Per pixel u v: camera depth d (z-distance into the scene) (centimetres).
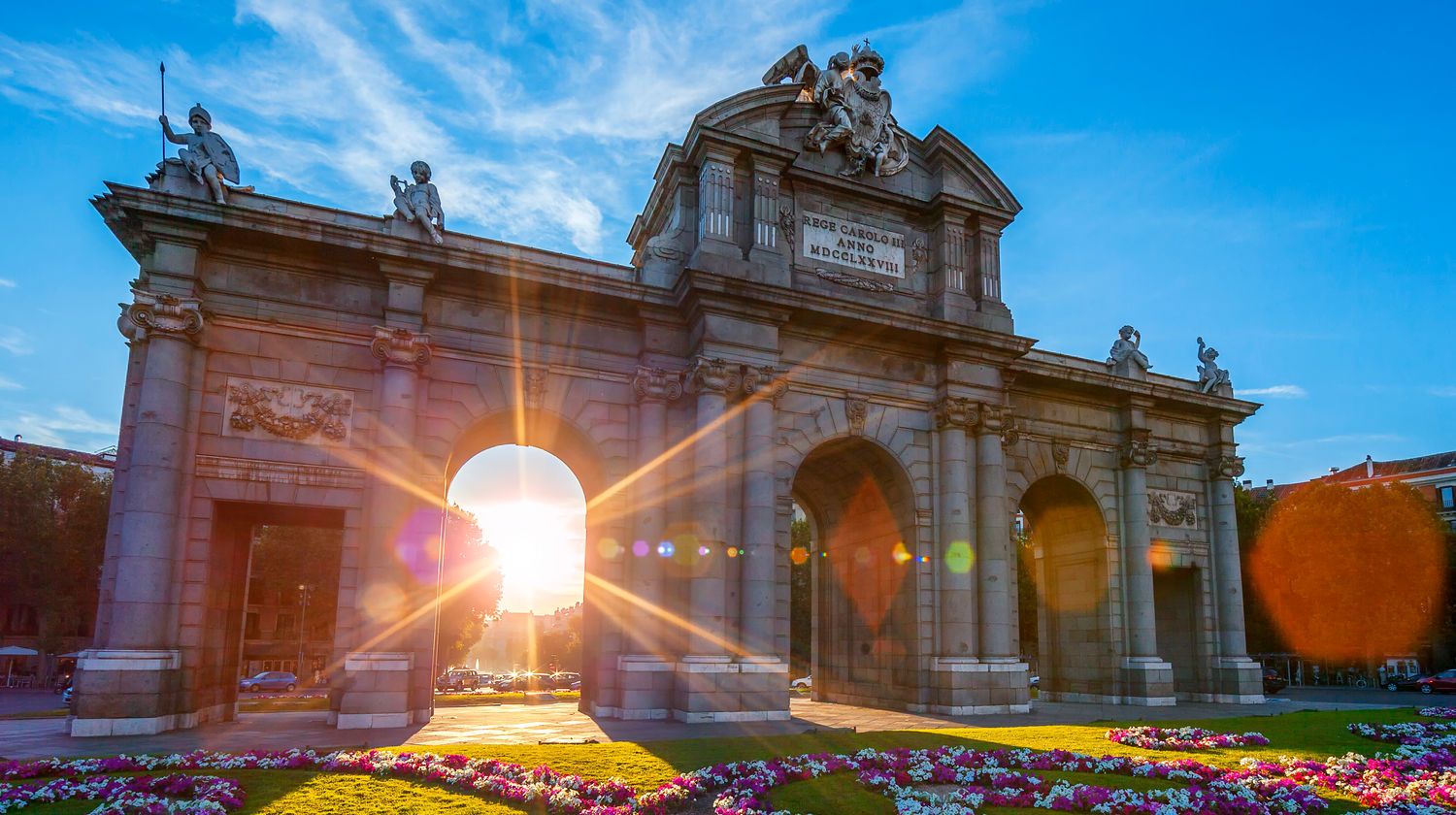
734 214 3475
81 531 6919
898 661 3653
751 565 3150
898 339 3616
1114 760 2005
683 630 3130
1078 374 4144
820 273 3588
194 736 2469
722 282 3225
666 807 1528
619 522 3253
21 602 6950
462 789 1638
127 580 2597
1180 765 1983
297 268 2997
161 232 2792
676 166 3550
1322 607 6719
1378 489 6862
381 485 2894
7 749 2173
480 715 3253
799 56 3806
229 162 2933
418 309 3038
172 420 2722
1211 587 4441
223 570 2983
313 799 1514
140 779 1611
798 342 3500
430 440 3055
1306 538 6806
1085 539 4366
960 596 3472
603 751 2041
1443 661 8519
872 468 3788
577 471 3575
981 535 3584
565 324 3309
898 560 3709
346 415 2980
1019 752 2105
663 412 3306
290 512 3053
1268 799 1675
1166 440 4462
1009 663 3466
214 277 2914
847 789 1697
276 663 9138
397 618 2836
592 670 3322
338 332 3009
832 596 4344
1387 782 1841
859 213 3750
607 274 3466
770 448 3272
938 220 3850
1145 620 4103
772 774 1748
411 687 2859
